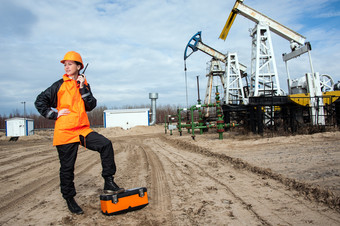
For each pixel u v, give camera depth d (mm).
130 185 4793
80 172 6473
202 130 17953
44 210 3625
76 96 3332
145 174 5816
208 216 3070
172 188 4461
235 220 2904
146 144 14961
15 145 19359
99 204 3707
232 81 20219
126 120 43906
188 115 20344
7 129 31031
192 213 3203
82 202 3836
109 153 3270
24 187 5133
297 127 12148
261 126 11773
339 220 2746
